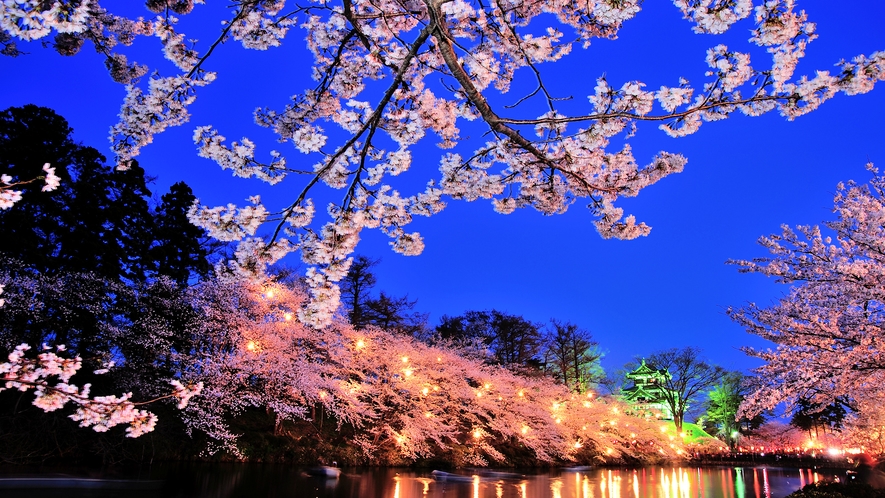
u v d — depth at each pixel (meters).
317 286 4.70
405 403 21.17
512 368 34.72
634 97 4.36
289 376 17.38
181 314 18.22
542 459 25.84
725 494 17.55
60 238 18.08
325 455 18.83
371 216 4.91
